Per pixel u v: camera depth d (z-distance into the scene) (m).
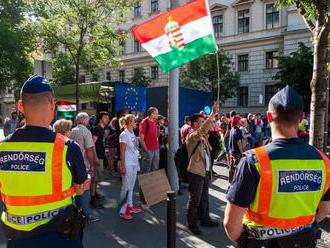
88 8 17.25
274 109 2.08
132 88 13.97
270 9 32.69
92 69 20.45
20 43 18.03
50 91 2.40
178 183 7.95
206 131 5.41
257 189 1.96
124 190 6.30
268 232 2.03
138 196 7.85
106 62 20.75
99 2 18.00
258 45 33.41
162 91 15.67
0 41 17.19
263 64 33.22
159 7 41.31
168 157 7.86
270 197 1.97
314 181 2.03
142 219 6.25
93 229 5.72
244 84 34.44
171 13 5.88
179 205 7.11
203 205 5.81
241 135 8.81
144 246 5.07
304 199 2.02
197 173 5.45
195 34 5.79
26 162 2.29
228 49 35.41
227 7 35.31
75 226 2.34
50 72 8.97
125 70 45.16
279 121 2.07
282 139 2.06
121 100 13.45
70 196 2.39
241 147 8.77
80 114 6.35
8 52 17.72
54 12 17.47
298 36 30.22
